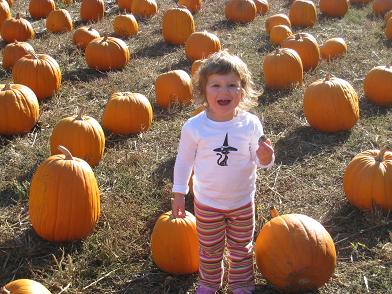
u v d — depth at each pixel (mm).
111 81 3551
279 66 3334
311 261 1601
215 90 1521
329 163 2523
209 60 1549
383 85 3082
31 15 5320
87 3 5133
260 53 4152
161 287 1757
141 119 2781
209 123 1573
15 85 2801
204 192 1605
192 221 1765
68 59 3951
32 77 3174
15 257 1889
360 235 1996
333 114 2723
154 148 2703
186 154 1604
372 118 2965
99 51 3709
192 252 1747
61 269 1787
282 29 4277
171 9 4426
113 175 2434
